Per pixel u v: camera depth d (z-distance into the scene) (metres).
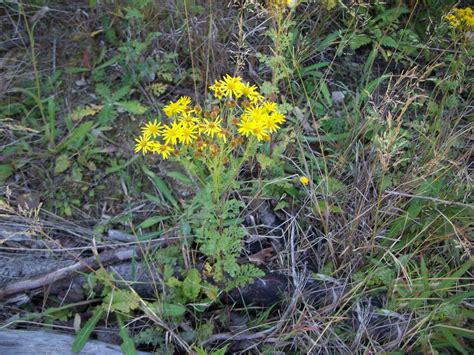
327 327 2.02
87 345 2.00
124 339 2.00
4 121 2.66
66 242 2.36
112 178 2.58
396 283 2.14
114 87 2.89
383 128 2.73
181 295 2.17
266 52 3.04
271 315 2.23
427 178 2.48
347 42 3.12
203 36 2.96
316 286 2.26
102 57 2.93
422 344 2.06
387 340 2.15
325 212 2.35
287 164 2.65
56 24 3.06
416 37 3.13
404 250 2.37
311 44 3.13
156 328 2.11
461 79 2.83
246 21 3.05
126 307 2.06
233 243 2.13
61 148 2.60
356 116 2.73
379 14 3.22
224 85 1.99
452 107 2.79
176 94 2.90
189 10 3.02
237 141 1.93
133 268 2.20
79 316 2.12
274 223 2.48
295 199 2.52
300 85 2.99
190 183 2.52
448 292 2.24
